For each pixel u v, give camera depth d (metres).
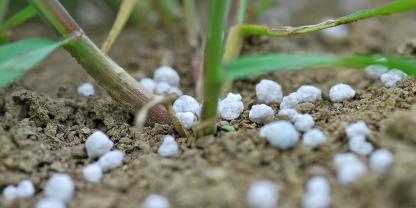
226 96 0.13
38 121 0.12
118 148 0.12
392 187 0.09
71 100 0.13
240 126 0.12
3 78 0.10
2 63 0.11
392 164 0.10
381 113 0.11
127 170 0.11
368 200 0.09
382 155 0.10
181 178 0.10
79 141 0.12
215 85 0.10
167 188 0.10
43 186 0.11
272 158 0.10
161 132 0.12
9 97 0.13
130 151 0.12
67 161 0.11
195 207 0.10
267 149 0.11
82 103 0.13
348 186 0.10
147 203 0.10
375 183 0.09
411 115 0.10
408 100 0.12
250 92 0.14
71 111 0.13
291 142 0.10
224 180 0.10
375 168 0.10
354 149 0.10
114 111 0.13
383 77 0.13
